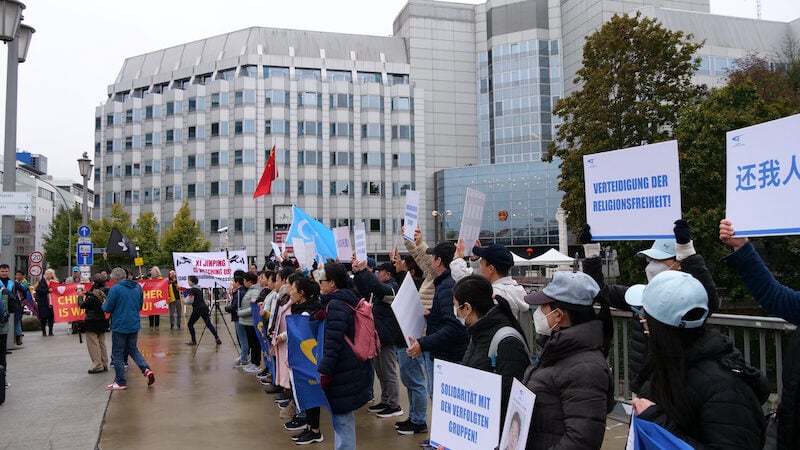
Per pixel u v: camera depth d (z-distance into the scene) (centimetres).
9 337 1448
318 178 6550
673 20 5903
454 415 351
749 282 314
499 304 380
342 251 1041
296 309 683
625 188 453
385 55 7050
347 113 6656
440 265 572
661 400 246
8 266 1439
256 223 6356
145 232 5759
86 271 2202
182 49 7238
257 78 6494
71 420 778
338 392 536
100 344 1150
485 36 7144
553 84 6756
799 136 329
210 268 1623
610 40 2681
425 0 7144
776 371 450
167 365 1225
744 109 2388
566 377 285
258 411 820
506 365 350
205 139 6600
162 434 709
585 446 271
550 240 6181
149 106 6938
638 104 2598
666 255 414
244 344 1193
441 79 7119
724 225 337
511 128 6800
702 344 244
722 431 228
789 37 5781
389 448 631
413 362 686
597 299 313
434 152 7056
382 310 761
